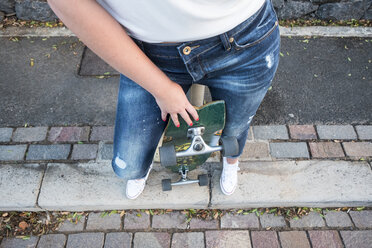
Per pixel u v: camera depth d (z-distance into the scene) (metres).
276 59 1.37
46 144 2.41
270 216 2.22
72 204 2.15
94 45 0.94
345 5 3.20
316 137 2.48
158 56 1.21
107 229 2.16
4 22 3.21
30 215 2.19
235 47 1.19
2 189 2.17
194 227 2.18
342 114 2.63
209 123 1.54
